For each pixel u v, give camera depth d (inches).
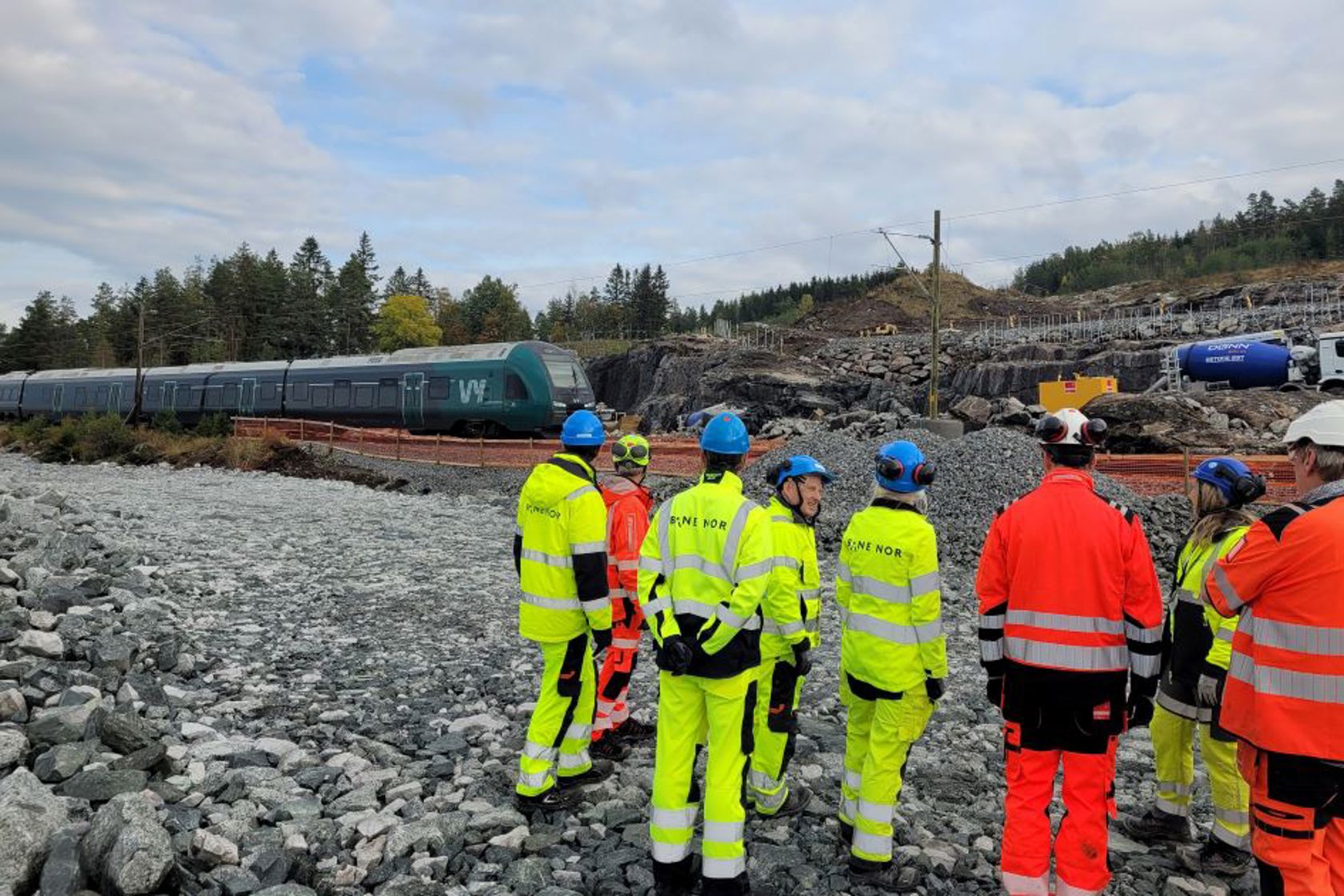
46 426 1534.2
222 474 1130.0
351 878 151.2
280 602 380.8
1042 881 139.1
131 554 403.2
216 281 4680.1
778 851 168.2
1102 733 138.2
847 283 6471.5
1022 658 142.3
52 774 170.1
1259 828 118.4
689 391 2401.6
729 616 142.6
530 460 1029.2
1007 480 605.9
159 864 131.4
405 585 435.8
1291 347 1475.1
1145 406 963.3
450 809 181.9
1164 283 4111.7
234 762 196.2
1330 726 111.3
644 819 179.9
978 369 2027.6
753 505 149.3
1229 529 168.6
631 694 273.9
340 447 1264.8
